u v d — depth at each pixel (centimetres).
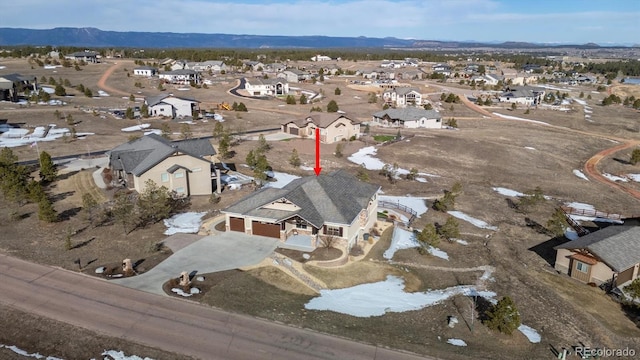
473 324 2970
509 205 5622
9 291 3031
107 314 2817
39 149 6819
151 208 4331
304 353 2538
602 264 3638
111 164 5328
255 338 2647
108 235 4028
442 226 4619
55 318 2758
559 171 7356
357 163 7062
